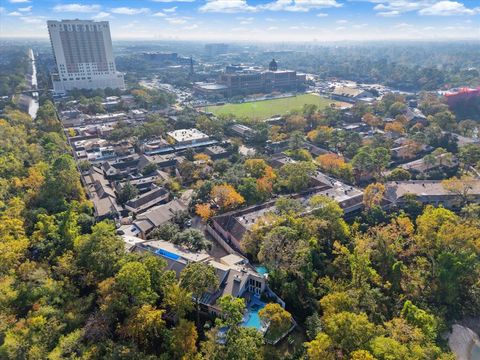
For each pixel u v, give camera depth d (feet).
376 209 499.92
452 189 542.16
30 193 522.06
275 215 462.60
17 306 324.80
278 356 304.30
